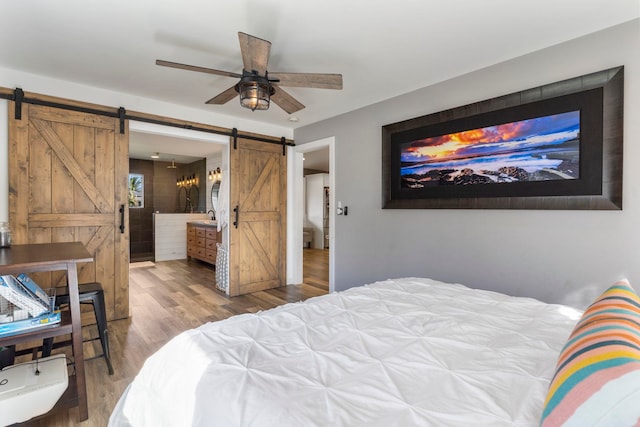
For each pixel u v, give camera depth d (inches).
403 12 80.2
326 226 362.6
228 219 172.2
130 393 47.4
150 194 328.5
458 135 116.7
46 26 86.2
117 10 79.3
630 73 82.9
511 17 82.3
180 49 98.9
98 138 129.4
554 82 95.3
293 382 38.4
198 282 202.4
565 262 94.3
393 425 31.0
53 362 71.4
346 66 110.2
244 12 80.0
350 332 53.1
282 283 192.7
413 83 125.0
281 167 191.0
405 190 134.1
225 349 46.6
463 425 30.8
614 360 24.2
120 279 135.0
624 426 20.2
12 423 60.2
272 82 93.7
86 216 126.8
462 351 46.0
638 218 82.0
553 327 54.5
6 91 110.8
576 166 90.8
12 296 64.8
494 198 107.6
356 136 155.9
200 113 159.2
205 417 35.3
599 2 76.0
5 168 111.8
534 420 30.9
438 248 124.9
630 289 41.3
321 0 75.2
